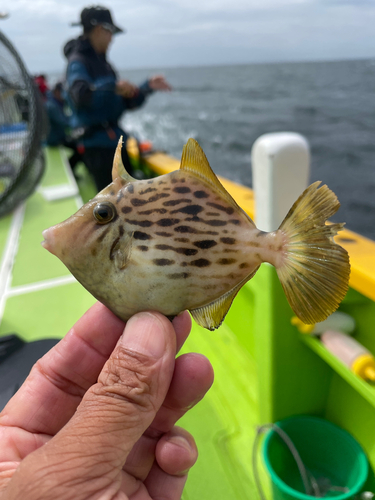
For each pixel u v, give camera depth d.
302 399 0.41
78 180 1.16
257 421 0.43
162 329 0.17
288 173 0.29
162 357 0.17
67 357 0.23
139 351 0.17
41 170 0.78
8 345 0.33
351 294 0.32
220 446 0.40
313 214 0.16
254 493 0.37
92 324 0.23
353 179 2.54
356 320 0.35
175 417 0.23
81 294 0.50
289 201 0.30
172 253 0.17
